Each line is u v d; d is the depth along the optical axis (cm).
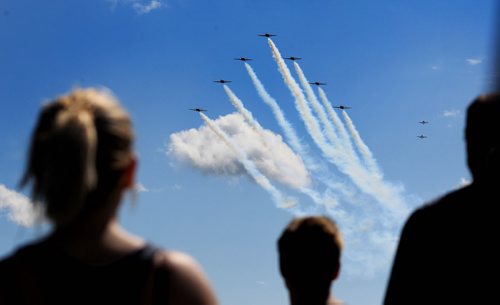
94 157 445
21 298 459
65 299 452
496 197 677
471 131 695
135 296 455
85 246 461
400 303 718
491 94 693
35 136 453
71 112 448
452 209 696
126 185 477
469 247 682
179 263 470
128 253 464
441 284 696
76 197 437
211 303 472
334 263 720
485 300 677
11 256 466
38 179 448
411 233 718
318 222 727
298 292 722
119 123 461
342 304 741
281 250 728
